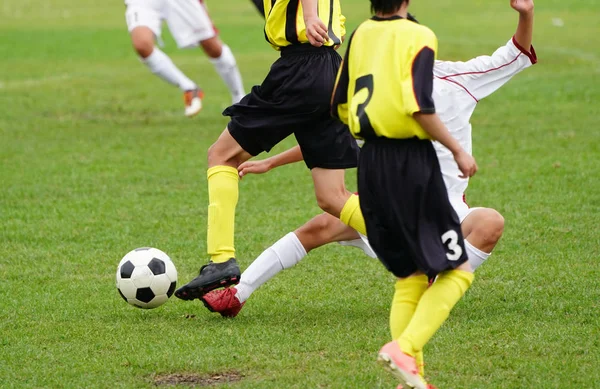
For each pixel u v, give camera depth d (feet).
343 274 65.46
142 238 76.74
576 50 199.21
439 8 306.76
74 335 52.70
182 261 70.33
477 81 53.72
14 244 75.20
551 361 46.78
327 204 54.85
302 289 62.03
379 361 39.73
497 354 48.11
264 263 56.29
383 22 42.27
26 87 167.73
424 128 40.19
